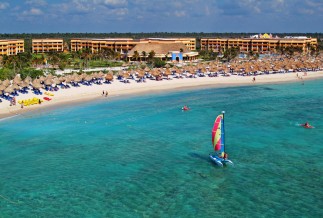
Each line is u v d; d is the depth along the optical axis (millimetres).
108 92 110500
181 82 132250
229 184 47688
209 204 42562
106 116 82750
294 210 41188
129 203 42844
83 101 98062
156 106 94125
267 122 77875
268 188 46500
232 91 119062
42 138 66250
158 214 40406
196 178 49562
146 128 73500
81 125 75000
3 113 82688
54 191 45875
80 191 45875
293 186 46969
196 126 75062
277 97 108312
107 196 44594
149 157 57469
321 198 43812
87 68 158250
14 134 68188
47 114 83312
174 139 66438
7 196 44562
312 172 51281
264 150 60250
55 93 103500
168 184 47781
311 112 87125
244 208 41625
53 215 40250
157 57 190250
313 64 171750
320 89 124125
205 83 133375
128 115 84000
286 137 67125
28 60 159500
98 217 39781
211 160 55531
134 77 133750
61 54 185750
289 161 55344
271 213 40562
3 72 126062
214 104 97000
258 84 134750
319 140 65312
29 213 40688
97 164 54625
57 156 57781
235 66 158250
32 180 49000
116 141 65250
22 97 95688
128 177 50000
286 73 159875
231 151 59812
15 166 53688
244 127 74000
